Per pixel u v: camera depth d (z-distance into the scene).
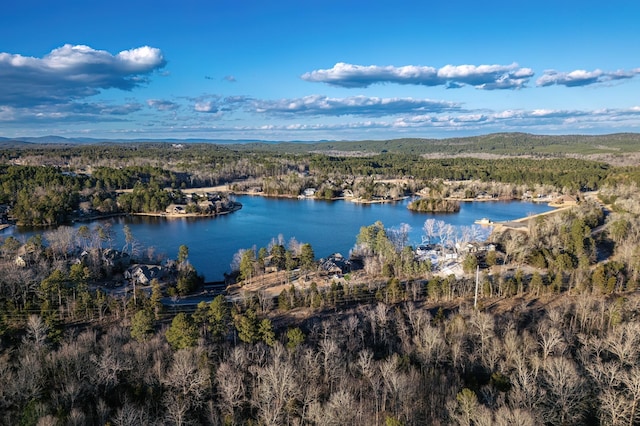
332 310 133.75
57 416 72.56
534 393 78.44
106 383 86.81
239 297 146.88
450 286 144.62
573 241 182.12
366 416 79.81
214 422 78.62
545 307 133.62
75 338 108.00
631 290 142.25
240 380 85.12
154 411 83.75
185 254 176.12
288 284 159.25
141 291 139.38
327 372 94.62
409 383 86.50
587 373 88.19
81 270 142.00
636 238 189.00
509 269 172.38
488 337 102.81
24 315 121.69
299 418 81.25
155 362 92.00
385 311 121.88
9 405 81.38
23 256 165.88
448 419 78.81
